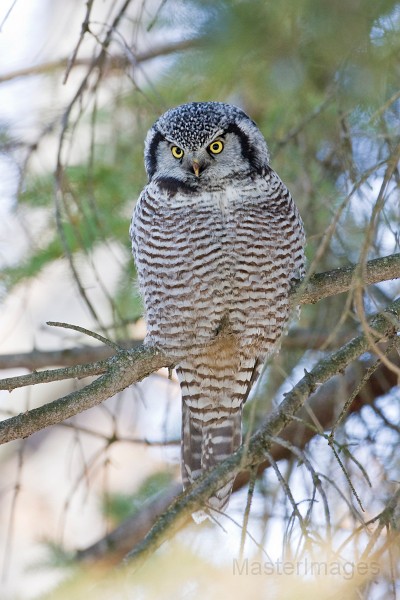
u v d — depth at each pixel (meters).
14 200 11.76
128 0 10.04
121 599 7.27
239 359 10.62
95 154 11.89
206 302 10.35
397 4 8.93
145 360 9.34
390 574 7.79
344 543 7.17
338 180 11.40
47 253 11.98
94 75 12.19
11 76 12.30
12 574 12.66
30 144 11.91
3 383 8.70
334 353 8.71
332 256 11.12
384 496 10.06
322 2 8.95
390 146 9.68
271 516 9.66
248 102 12.02
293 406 8.41
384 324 8.72
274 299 10.39
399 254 9.46
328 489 10.05
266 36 9.55
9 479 16.73
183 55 10.66
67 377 8.90
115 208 12.16
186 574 7.86
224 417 10.91
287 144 11.52
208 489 7.82
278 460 12.13
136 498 12.34
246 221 10.30
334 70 10.02
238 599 7.54
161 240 10.40
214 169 10.45
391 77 9.91
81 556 11.35
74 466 15.88
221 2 9.55
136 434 14.16
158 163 10.83
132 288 12.22
